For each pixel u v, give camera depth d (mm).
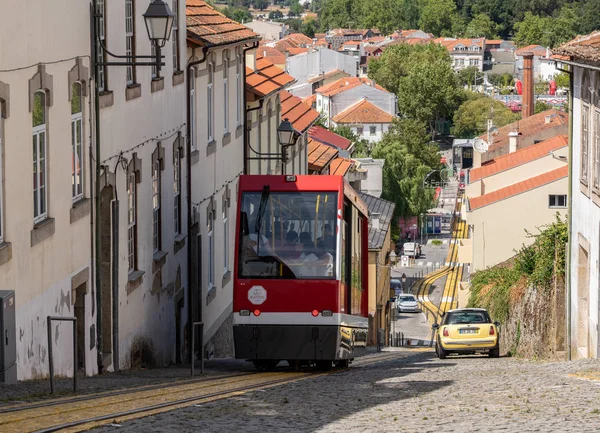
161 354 33438
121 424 14578
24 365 21016
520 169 88000
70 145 24594
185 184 37094
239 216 28391
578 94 35062
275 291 27938
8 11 20281
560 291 37219
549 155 87000
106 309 27812
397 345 79312
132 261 30422
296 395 19641
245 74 48656
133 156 30047
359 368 31562
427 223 167125
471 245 86938
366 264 33938
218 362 36594
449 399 18125
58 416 15141
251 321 27984
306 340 27859
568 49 32812
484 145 109062
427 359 40906
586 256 34531
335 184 28453
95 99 26391
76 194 25453
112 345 27859
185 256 37125
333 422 15023
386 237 83562
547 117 111625
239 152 47312
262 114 53406
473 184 89062
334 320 27844
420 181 156250
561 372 23688
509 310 45594
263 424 14805
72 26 24625
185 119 36969
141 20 31203
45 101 22906
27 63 21422
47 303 22688
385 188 155500
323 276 27875
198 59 39062
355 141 176875
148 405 17266
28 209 21531
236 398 18938
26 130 21422
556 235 37844
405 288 123188
